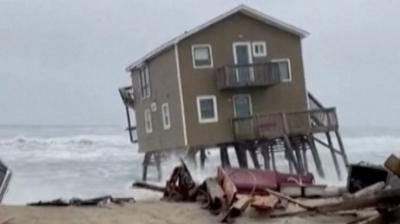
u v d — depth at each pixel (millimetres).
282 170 31047
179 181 13219
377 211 8695
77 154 50781
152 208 11273
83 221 9781
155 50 30141
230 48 29281
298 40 30703
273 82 29109
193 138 28109
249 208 9875
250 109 29344
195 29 28547
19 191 24531
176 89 28828
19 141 59656
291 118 27422
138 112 35688
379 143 59469
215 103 28734
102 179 32156
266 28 30141
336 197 11391
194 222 9492
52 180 30938
